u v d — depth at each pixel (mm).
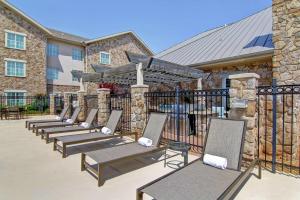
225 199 2631
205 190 2719
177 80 13680
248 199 3227
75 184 3781
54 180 3947
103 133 6480
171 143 4855
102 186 3711
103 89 9828
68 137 5906
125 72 8742
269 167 4656
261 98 5484
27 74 21031
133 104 7809
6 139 7602
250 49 10367
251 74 4363
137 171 4430
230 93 4738
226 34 14961
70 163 4898
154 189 2754
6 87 19766
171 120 8523
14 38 20312
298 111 6008
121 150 4539
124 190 3562
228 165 3578
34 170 4449
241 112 4551
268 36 10992
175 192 2678
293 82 6887
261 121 5566
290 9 6992
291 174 4230
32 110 19438
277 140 5734
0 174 4230
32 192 3473
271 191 3479
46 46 22438
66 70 24422
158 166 4734
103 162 3766
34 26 21531
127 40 28703
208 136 4062
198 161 3857
